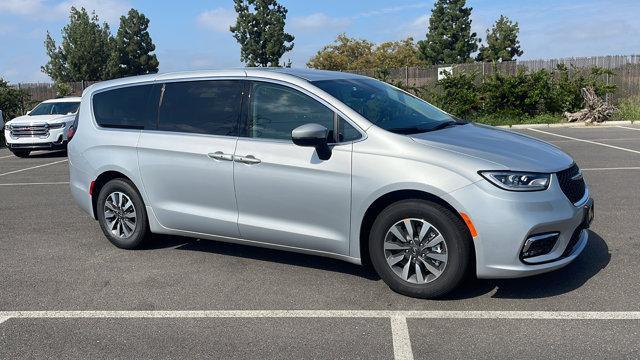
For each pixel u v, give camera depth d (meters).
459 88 21.80
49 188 10.38
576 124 19.33
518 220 4.12
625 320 4.04
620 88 22.27
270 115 5.09
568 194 4.38
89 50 48.94
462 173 4.24
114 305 4.68
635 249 5.49
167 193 5.67
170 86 5.77
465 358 3.61
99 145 6.09
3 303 4.80
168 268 5.55
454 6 48.31
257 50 42.12
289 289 4.89
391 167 4.44
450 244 4.32
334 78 5.35
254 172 5.04
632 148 12.70
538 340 3.80
